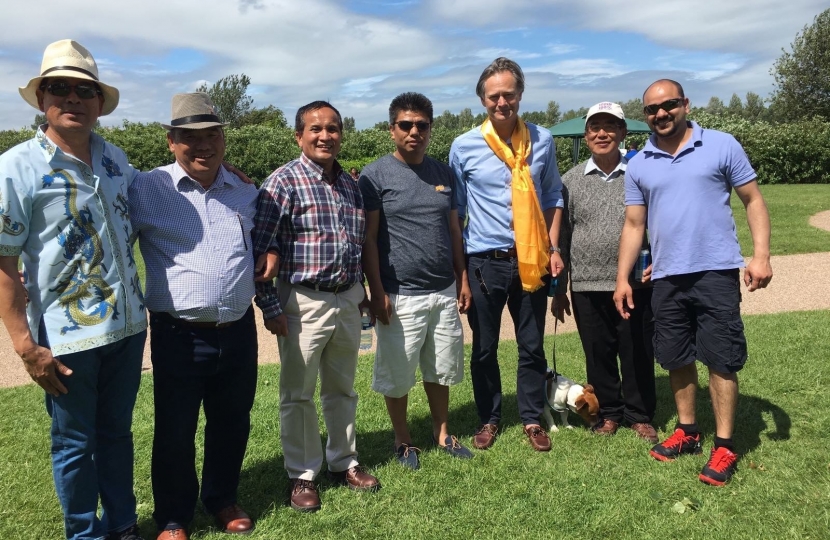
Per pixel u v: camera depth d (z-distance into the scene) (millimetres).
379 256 3650
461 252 3965
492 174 3834
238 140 23234
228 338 2941
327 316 3193
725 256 3457
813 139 24141
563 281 4219
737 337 3439
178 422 2914
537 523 3100
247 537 3031
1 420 4535
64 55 2494
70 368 2561
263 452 3982
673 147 3635
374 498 3357
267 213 3053
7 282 2412
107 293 2611
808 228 12539
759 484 3346
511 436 4129
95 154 2664
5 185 2365
